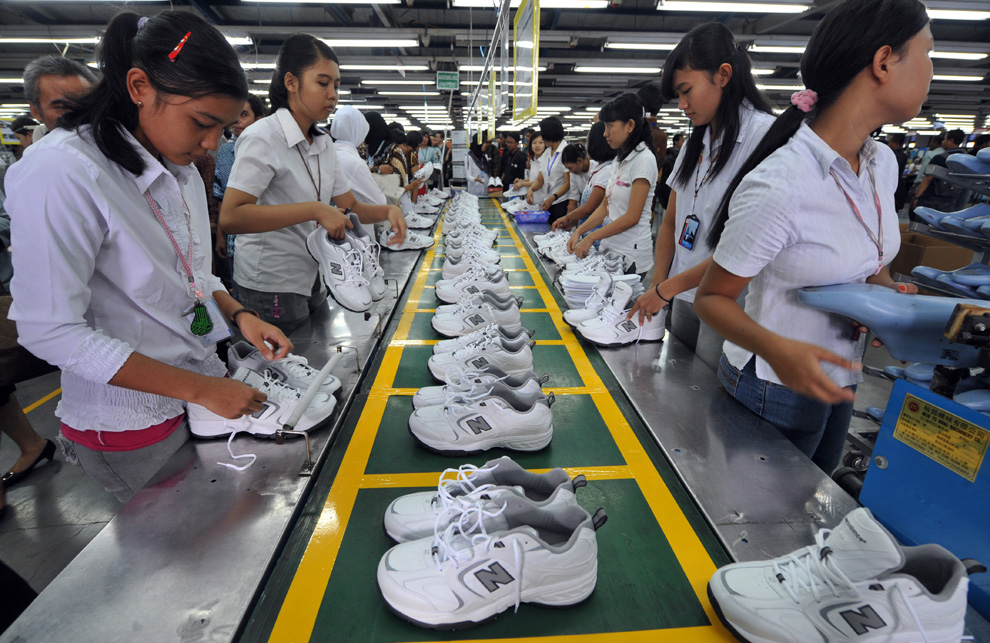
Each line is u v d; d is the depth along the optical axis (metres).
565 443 1.53
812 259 1.06
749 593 0.89
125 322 1.13
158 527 1.10
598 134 3.82
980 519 0.91
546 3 6.09
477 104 14.09
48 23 9.74
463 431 1.43
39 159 0.92
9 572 1.09
